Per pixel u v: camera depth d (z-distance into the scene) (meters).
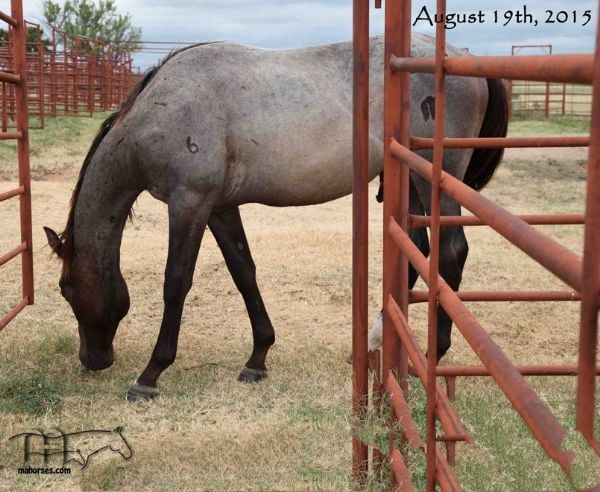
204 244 8.19
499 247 8.23
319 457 3.47
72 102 22.56
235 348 5.28
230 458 3.48
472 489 2.91
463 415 3.74
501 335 5.52
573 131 20.08
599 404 3.18
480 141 3.10
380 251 8.02
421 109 4.65
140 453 3.52
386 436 2.84
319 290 6.60
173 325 4.32
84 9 35.59
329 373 4.73
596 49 0.87
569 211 10.67
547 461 3.10
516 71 1.22
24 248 5.19
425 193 4.63
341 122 4.58
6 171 13.41
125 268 7.17
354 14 2.75
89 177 4.47
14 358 4.89
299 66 4.61
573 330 5.66
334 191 4.71
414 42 4.78
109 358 4.71
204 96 4.30
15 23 5.01
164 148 4.25
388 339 2.76
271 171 4.50
